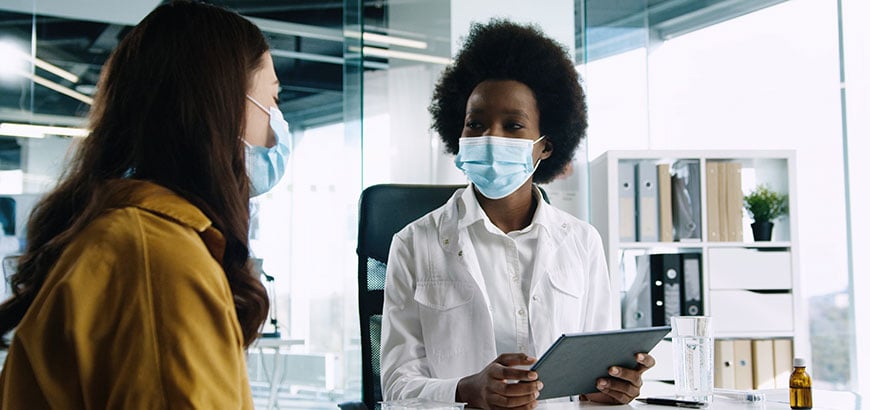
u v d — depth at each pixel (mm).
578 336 1462
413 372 1933
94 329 802
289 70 4555
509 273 2064
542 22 3543
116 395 786
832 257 4625
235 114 966
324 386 4035
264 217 4082
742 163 3902
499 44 2232
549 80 2221
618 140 4785
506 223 2146
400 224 2203
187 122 928
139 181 905
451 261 2047
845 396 1879
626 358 1660
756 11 4863
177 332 799
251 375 3949
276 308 4012
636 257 3846
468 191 2133
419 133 3418
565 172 2434
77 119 3727
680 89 5180
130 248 826
